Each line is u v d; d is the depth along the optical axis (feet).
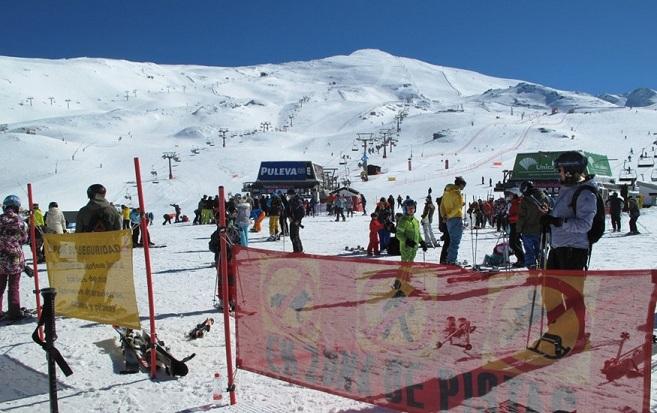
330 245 58.08
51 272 20.15
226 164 365.61
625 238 58.65
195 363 17.89
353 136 630.74
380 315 12.71
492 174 260.42
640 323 9.95
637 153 353.51
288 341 14.24
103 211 22.20
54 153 437.17
